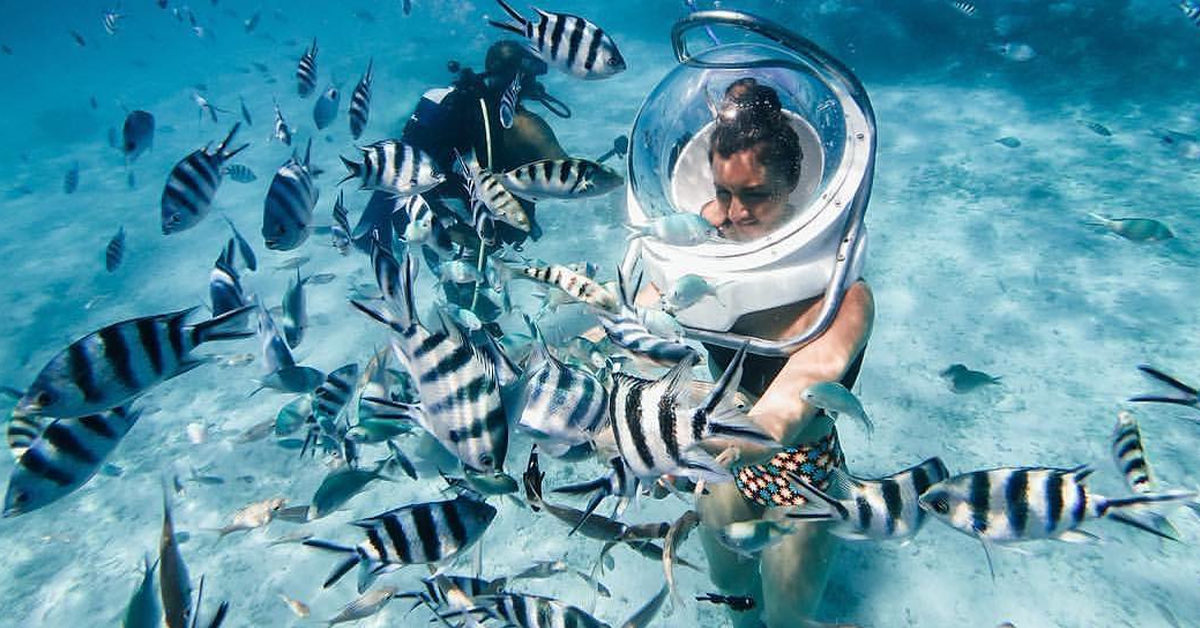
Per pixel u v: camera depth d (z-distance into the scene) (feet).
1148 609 10.44
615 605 11.68
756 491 8.43
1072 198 24.38
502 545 13.03
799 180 6.77
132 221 36.70
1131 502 5.37
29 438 8.58
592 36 10.30
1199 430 13.56
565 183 9.46
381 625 11.59
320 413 10.78
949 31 44.62
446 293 15.17
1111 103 34.50
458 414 5.21
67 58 136.36
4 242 35.55
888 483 6.23
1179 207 22.61
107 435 7.35
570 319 14.69
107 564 14.14
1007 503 5.71
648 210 7.89
